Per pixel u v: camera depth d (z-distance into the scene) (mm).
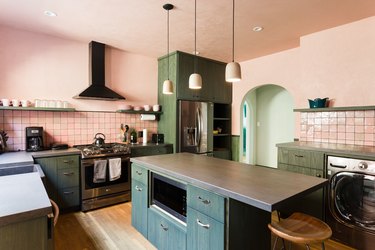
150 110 4367
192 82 2326
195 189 1627
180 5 2482
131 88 4262
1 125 3088
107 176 3287
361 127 2875
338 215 2418
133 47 3924
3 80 3074
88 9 2578
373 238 2193
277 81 4254
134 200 2512
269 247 1694
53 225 1150
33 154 2838
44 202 1135
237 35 3354
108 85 3971
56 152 2980
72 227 2672
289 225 1530
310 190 1403
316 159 2611
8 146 3125
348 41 2951
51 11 2629
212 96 4699
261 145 6176
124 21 2891
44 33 3324
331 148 2539
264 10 2594
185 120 4238
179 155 2670
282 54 4168
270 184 1477
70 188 3055
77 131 3684
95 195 3207
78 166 3115
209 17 2773
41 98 3346
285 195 1264
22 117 3230
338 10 2598
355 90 2898
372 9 2572
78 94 3389
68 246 2268
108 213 3086
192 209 1657
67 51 3555
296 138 3963
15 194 1256
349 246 2338
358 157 2287
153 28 3111
